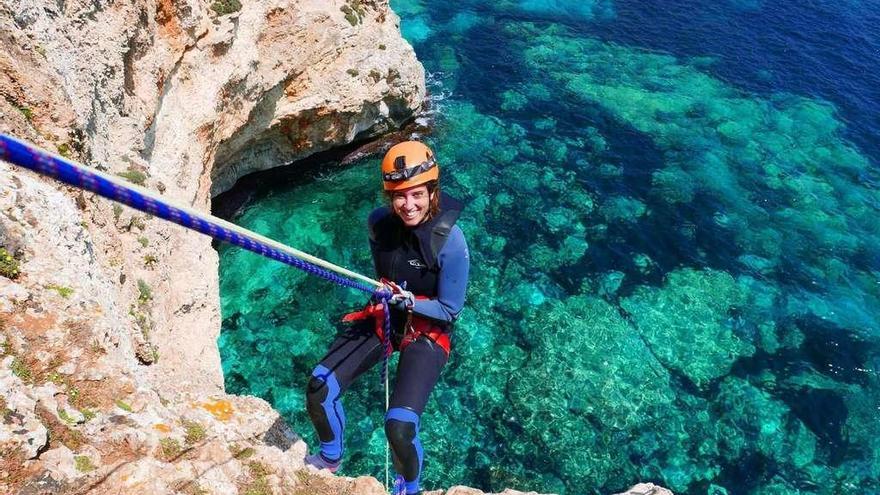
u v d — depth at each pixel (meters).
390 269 5.23
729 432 14.32
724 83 26.06
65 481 4.13
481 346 15.38
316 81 18.08
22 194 6.09
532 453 13.53
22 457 4.08
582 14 30.16
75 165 2.23
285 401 13.95
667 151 22.16
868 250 19.22
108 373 5.02
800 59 27.73
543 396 14.50
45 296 5.26
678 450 13.90
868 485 13.63
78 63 9.23
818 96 25.64
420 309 5.03
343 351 5.38
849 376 15.68
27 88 7.44
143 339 7.69
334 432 5.43
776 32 29.52
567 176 20.64
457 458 13.36
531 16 29.55
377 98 19.38
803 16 30.72
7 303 5.00
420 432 13.62
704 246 18.77
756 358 15.89
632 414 14.39
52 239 6.02
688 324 16.53
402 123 21.52
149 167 10.73
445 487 12.94
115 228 8.93
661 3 31.41
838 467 13.90
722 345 16.11
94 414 4.75
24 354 4.82
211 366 10.42
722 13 30.83
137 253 9.34
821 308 17.31
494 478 13.14
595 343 15.77
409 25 27.88
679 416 14.49
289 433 6.34
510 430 13.87
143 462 4.42
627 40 28.50
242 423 6.02
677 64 27.02
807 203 20.67
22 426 4.23
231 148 16.81
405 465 5.12
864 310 17.38
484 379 14.71
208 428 5.37
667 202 20.05
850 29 29.83
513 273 17.30
